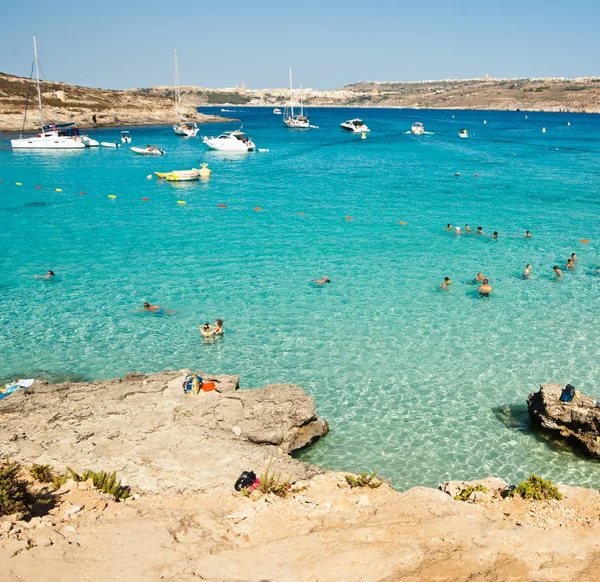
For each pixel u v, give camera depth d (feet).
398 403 60.70
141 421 53.16
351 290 92.94
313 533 35.06
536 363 68.13
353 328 78.64
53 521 36.14
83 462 46.88
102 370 67.67
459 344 73.46
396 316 82.43
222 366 68.69
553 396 55.57
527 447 53.47
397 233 129.49
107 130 459.73
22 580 28.68
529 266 98.53
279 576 30.22
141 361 69.92
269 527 36.96
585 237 124.77
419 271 102.27
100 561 31.17
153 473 45.83
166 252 114.93
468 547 32.73
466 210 153.07
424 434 55.47
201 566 31.09
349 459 51.98
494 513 38.50
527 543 33.19
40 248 117.50
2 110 417.08
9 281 97.30
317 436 55.06
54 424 52.37
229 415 54.44
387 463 51.21
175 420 53.57
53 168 235.40
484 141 370.53
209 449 49.32
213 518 38.32
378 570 30.40
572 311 83.56
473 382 64.39
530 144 346.54
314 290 93.09
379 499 42.45
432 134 439.63
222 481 45.19
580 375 65.10
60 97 485.56
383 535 34.40
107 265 106.32
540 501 39.96
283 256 111.86
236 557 32.09
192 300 88.94
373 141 375.66
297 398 57.00
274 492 42.98
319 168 239.91
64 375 66.44
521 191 181.16
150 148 283.79
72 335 76.74
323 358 70.33
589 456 52.19
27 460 46.73
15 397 57.77
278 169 237.04
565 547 32.76
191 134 402.11
